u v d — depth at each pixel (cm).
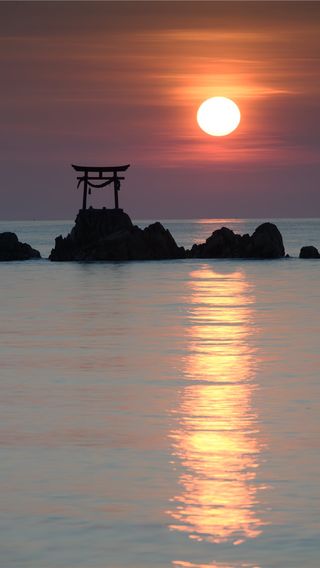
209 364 6469
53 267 17512
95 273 16050
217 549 2997
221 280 14662
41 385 5669
